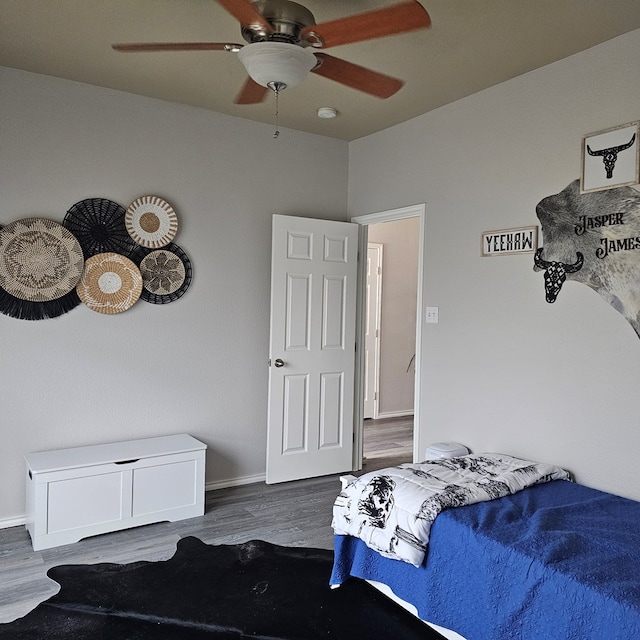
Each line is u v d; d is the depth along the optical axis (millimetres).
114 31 2670
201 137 3799
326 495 3875
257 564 2844
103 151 3443
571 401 2857
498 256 3242
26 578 2654
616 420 2666
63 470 2998
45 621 2311
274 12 2023
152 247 3615
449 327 3570
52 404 3334
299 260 4102
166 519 3342
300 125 4094
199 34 2688
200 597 2521
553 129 2943
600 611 1715
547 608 1853
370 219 4281
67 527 3023
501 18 2467
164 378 3723
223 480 4012
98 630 2256
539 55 2854
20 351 3227
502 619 1974
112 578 2670
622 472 2643
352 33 1930
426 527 2268
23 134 3195
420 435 3773
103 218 3445
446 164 3602
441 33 2611
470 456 3055
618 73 2650
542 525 2186
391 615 2432
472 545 2115
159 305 3688
